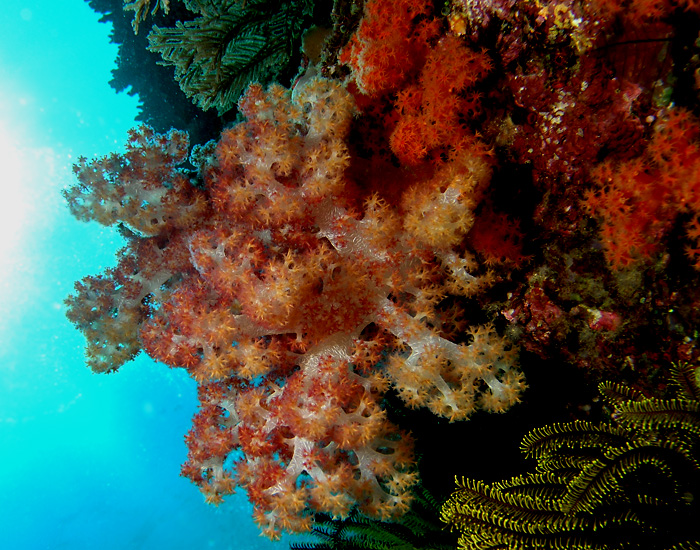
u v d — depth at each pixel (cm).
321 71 301
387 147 267
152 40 389
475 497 231
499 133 224
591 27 175
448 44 220
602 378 237
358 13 272
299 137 254
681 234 179
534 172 219
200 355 271
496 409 243
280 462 262
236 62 401
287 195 248
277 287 229
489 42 210
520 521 212
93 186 294
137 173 300
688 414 180
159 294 322
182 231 309
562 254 223
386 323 251
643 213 182
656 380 213
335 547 335
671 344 201
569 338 236
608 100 182
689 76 162
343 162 241
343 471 239
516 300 249
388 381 253
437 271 256
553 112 200
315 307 251
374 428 237
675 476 186
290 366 275
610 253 196
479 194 229
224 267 249
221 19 383
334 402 237
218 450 270
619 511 191
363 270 251
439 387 242
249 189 252
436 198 229
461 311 267
